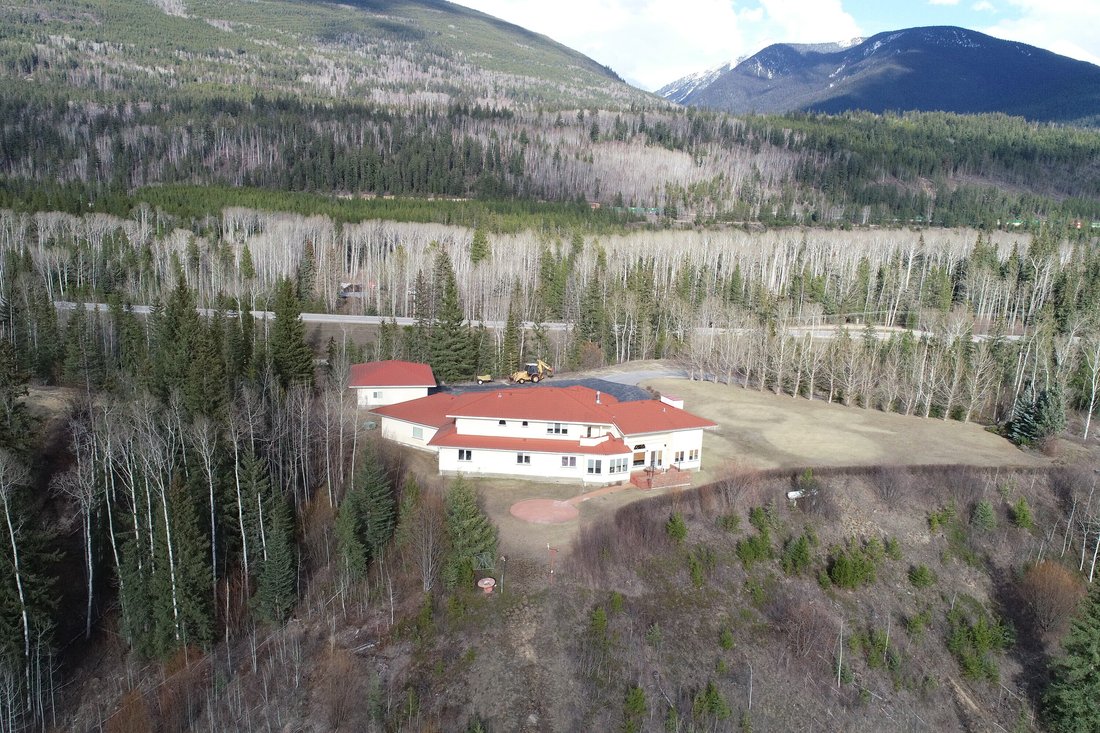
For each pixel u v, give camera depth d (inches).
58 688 1651.1
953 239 6358.3
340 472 2283.5
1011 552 2153.1
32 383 2952.8
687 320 4623.5
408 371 3129.9
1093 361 3211.1
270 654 1667.1
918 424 3088.1
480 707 1462.8
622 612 1707.7
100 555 1894.7
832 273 5905.5
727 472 2401.6
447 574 1734.7
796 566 1985.7
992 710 1721.2
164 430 2086.6
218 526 1964.8
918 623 1856.5
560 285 5147.6
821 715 1595.7
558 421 2375.7
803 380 3690.9
